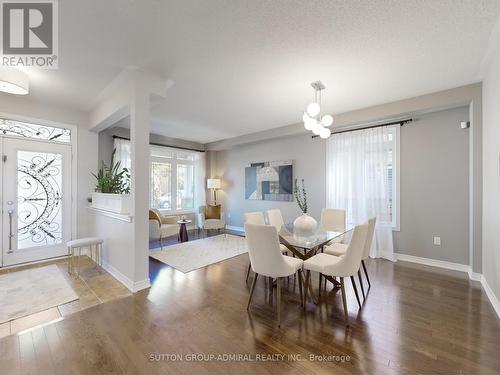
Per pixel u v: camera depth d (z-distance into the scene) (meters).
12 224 3.60
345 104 3.76
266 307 2.45
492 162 2.55
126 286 2.92
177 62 2.54
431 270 3.50
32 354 1.74
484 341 1.89
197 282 3.08
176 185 6.70
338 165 4.62
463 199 3.47
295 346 1.84
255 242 2.28
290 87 3.15
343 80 2.95
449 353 1.75
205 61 2.52
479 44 2.23
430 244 3.74
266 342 1.89
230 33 2.06
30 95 3.46
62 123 4.02
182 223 5.41
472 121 3.11
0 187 3.49
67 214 4.10
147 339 1.92
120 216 3.06
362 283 3.01
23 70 2.69
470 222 3.34
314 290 2.87
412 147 3.86
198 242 5.28
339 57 2.44
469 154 3.41
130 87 2.84
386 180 4.04
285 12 1.81
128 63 2.56
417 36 2.10
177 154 6.73
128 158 5.29
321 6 1.75
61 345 1.84
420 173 3.80
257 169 6.20
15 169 3.62
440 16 1.85
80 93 3.36
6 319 2.20
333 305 2.49
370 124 4.19
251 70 2.70
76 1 1.70
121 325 2.11
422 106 3.42
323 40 2.16
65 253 4.07
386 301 2.56
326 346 1.84
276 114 4.32
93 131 4.36
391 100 3.61
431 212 3.72
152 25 1.96
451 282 3.06
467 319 2.21
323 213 3.96
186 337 1.95
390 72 2.75
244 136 6.00
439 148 3.64
